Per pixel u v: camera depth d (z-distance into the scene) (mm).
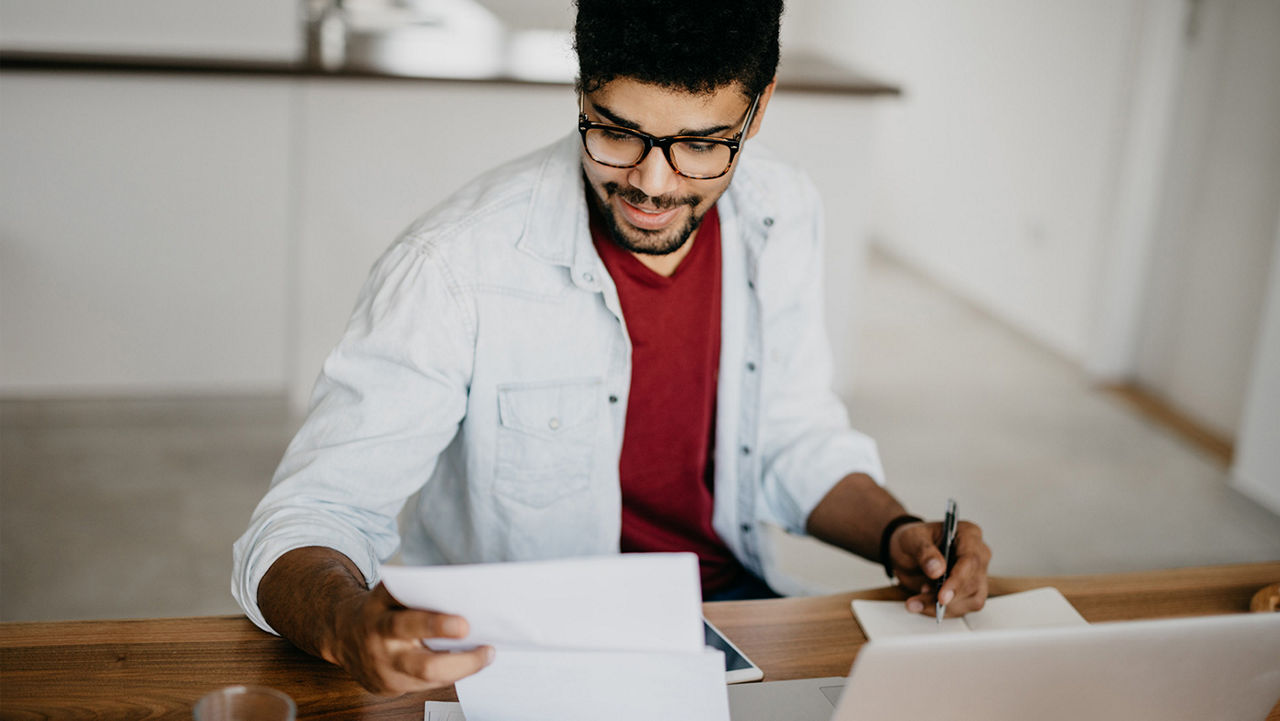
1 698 929
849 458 1373
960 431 3365
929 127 4793
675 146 1020
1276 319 2861
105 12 2816
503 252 1166
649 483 1321
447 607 791
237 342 3133
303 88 2928
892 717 795
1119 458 3242
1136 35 3518
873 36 5168
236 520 2654
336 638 882
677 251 1245
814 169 3252
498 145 3049
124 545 2512
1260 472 2967
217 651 1011
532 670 848
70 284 3000
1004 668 787
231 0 2875
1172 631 802
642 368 1264
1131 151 3521
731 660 1044
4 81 2805
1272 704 904
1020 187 4195
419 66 2980
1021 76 4145
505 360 1187
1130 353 3746
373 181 3035
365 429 1097
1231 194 3287
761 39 1003
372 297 1143
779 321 1391
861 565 2633
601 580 762
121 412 3105
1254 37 3166
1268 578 1249
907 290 4680
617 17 967
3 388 3043
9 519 2568
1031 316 4184
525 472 1236
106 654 996
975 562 1142
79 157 2904
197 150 2947
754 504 1388
